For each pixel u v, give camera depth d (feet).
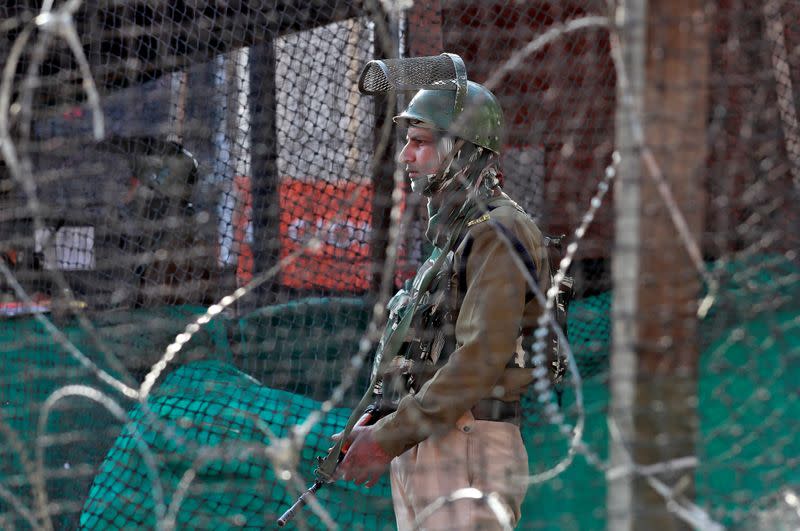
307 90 53.62
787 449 28.19
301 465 41.60
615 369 22.91
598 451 40.04
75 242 48.60
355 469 33.55
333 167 51.21
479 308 31.81
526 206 46.16
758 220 27.40
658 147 21.88
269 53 53.06
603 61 43.93
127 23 49.29
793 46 28.94
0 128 22.52
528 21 45.44
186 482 25.96
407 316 34.17
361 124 50.96
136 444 41.52
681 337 22.47
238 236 51.96
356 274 49.93
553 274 34.19
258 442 40.27
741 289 25.94
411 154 34.47
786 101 28.78
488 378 31.68
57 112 48.01
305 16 51.57
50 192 47.26
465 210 33.86
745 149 28.22
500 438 32.99
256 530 39.52
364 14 49.70
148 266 49.01
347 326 47.91
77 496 42.80
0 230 42.70
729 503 27.81
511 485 32.94
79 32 48.14
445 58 34.99
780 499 26.84
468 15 46.39
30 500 36.91
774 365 27.35
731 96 28.40
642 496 22.98
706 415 29.19
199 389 44.04
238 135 52.95
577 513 36.78
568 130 44.86
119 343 46.09
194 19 51.39
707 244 27.09
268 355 46.60
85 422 44.21
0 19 45.57
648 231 22.17
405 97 45.39
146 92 51.26
